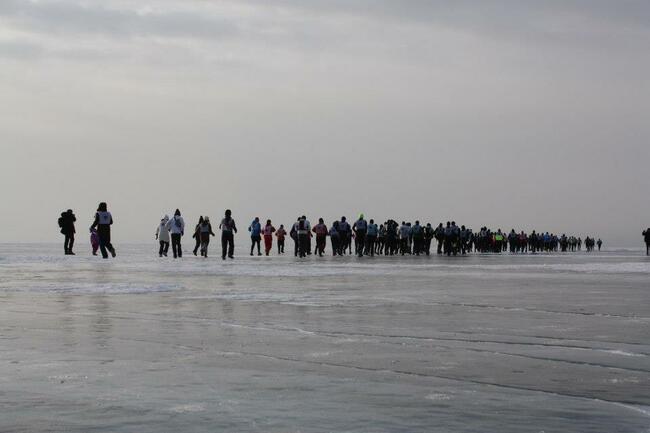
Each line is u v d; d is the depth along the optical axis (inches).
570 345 277.0
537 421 162.1
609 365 234.8
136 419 163.3
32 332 315.9
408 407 175.2
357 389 196.2
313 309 413.7
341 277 741.9
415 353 258.8
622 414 168.6
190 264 1069.1
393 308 418.0
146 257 1454.2
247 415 167.2
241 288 580.1
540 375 217.2
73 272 837.8
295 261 1232.2
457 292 535.5
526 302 453.1
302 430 154.6
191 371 222.7
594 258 1632.6
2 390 193.6
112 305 438.9
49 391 192.4
